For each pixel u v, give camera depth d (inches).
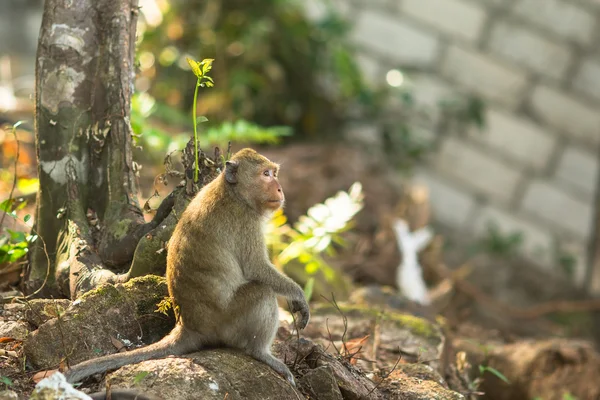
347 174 573.3
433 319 374.0
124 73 264.4
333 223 361.7
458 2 687.1
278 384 213.9
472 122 689.6
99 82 265.4
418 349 292.2
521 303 628.7
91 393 210.8
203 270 217.9
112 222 261.3
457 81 697.6
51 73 263.0
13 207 327.6
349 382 235.0
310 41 671.8
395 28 701.9
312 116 677.9
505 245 669.3
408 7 697.6
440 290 470.3
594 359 363.6
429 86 701.3
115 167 264.4
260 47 638.5
